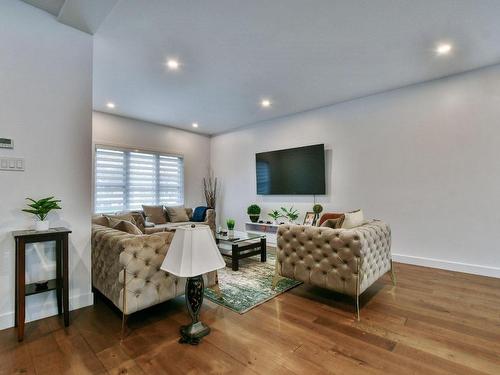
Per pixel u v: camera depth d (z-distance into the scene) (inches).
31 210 79.2
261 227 215.2
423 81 141.7
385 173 155.7
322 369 60.1
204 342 70.9
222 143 255.1
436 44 106.3
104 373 58.9
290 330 77.0
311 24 93.9
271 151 210.5
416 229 144.5
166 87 148.3
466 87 130.3
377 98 159.2
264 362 62.6
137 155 211.2
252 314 87.1
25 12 82.5
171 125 229.6
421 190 143.1
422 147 142.8
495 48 109.1
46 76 86.0
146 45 106.7
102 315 86.7
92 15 85.4
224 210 252.8
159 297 83.1
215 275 98.7
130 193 206.2
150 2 82.3
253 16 89.5
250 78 137.5
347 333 75.3
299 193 192.9
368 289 109.2
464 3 83.0
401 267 139.3
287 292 106.3
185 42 105.0
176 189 238.4
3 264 78.2
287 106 182.1
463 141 130.8
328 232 92.7
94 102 170.9
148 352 66.6
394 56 116.0
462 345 69.2
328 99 168.7
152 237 82.2
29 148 82.8
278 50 111.3
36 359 63.8
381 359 63.6
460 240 131.6
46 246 86.4
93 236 94.8
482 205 126.0
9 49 79.7
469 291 106.1
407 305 93.7
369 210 161.6
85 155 93.8
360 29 96.7
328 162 180.9
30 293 75.5
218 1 82.2
